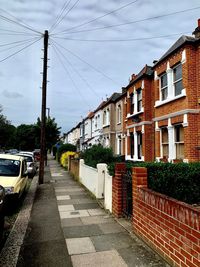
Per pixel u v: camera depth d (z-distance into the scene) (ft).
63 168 81.56
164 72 40.45
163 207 13.97
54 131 108.27
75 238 17.48
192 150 32.53
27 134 201.36
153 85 47.01
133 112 54.54
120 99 68.90
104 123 83.82
